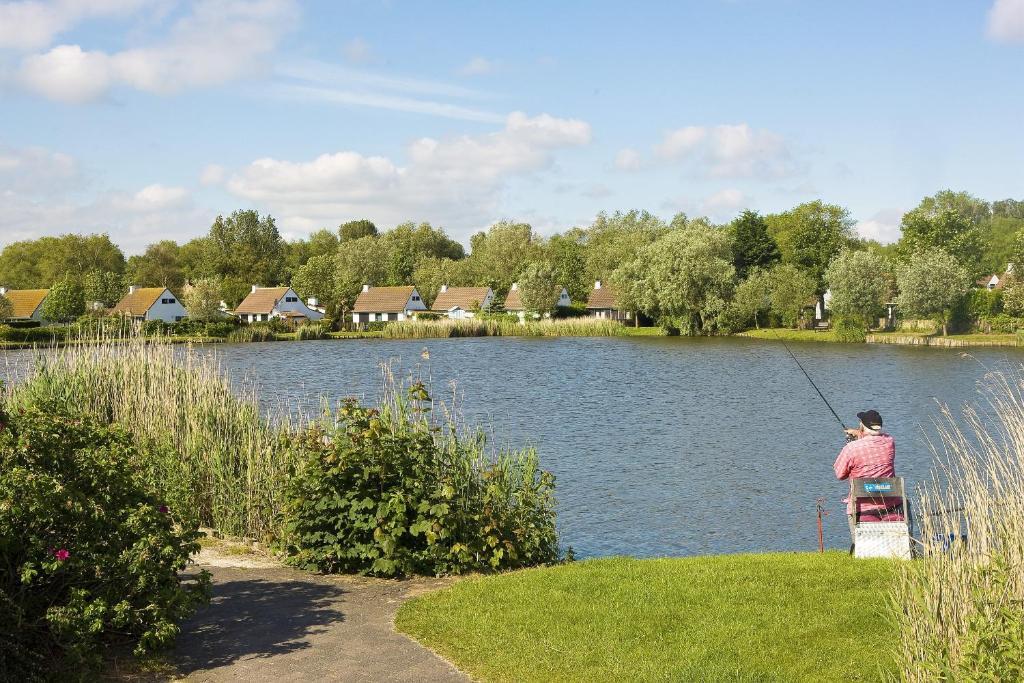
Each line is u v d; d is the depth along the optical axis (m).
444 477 10.82
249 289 122.69
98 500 6.96
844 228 107.50
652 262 88.25
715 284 83.62
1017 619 5.26
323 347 72.31
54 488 6.46
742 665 6.69
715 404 35.41
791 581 8.79
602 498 18.69
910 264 76.25
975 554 6.48
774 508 17.78
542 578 9.45
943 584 6.13
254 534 12.38
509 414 32.19
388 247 137.25
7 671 6.16
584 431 28.17
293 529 10.43
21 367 17.20
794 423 30.08
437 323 88.56
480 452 12.09
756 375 47.62
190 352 19.23
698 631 7.45
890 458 9.98
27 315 91.50
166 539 7.24
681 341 77.38
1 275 132.62
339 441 10.70
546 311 97.69
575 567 10.03
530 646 7.30
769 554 10.78
